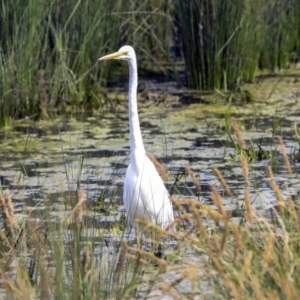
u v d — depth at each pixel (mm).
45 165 12367
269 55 19391
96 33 16734
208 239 6383
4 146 13656
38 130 14711
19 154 13125
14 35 15406
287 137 13734
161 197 8742
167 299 7117
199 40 17391
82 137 14125
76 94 16172
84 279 6480
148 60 19594
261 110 15836
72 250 6934
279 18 19172
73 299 6391
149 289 6617
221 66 17531
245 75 18219
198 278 6785
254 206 9891
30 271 7504
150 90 17625
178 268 6121
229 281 5590
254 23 17891
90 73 16688
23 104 15570
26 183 11359
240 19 17359
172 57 20125
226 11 17234
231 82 17703
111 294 6621
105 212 10023
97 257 7930
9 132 14617
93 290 6477
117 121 15320
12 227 8492
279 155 12547
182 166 12125
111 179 11367
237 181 11281
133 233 9117
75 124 15117
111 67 17938
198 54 17500
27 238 8141
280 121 14836
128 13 17562
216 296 5902
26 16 15430
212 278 6012
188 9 17344
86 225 8094
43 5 15875
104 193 10625
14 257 6957
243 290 5629
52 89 15906
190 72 17672
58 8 16281
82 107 16172
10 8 15422
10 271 7648
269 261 5988
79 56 16469
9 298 6477
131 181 8773
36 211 9867
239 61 17703
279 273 5930
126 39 18141
